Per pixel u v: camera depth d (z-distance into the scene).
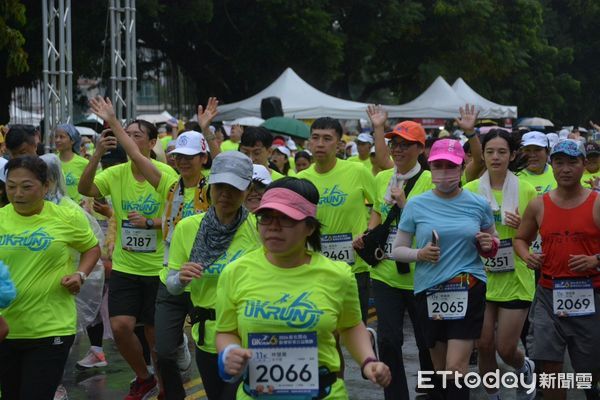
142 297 7.86
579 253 6.51
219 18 34.50
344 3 35.94
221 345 4.31
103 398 8.09
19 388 6.06
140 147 8.12
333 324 4.24
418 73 40.97
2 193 7.04
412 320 7.32
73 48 30.12
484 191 7.53
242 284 4.28
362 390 8.33
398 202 7.26
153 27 33.81
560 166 6.50
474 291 6.48
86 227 6.17
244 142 8.60
